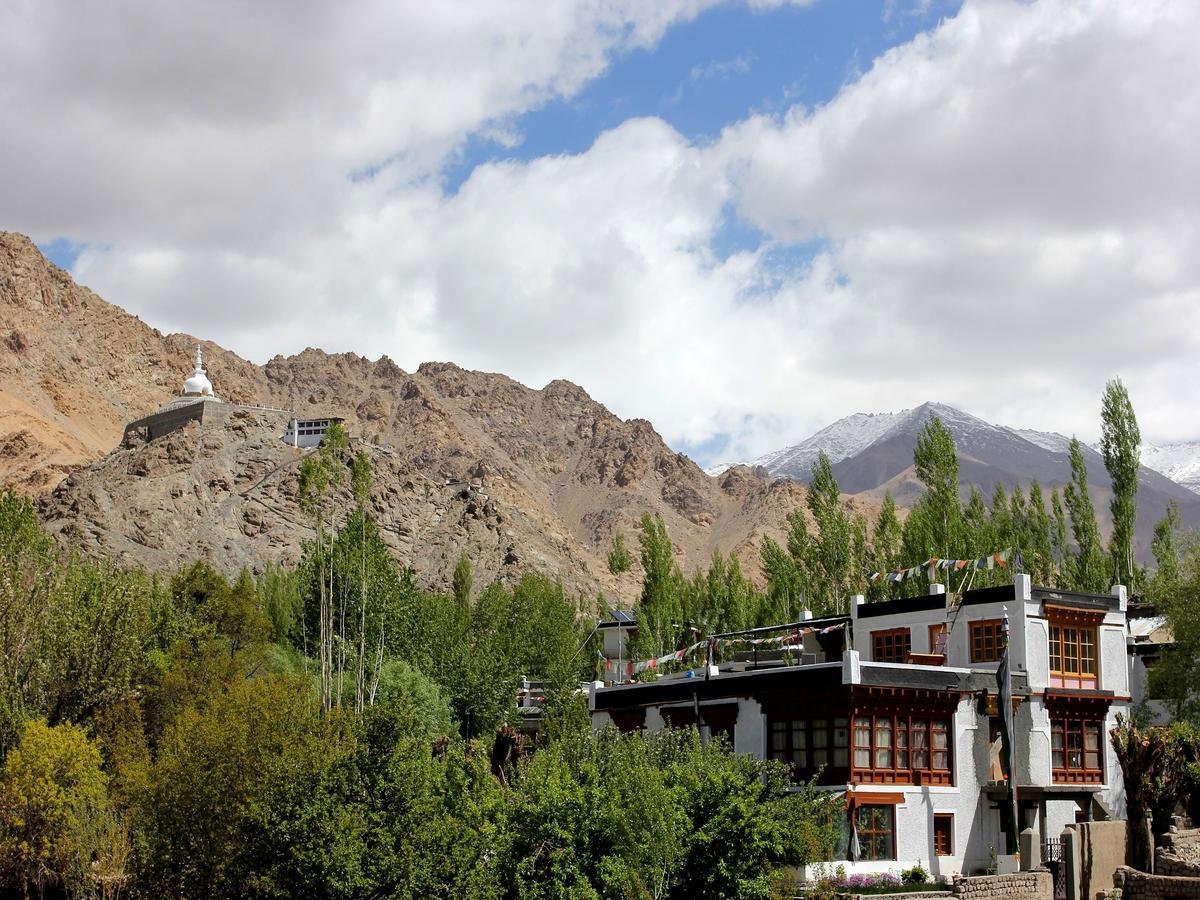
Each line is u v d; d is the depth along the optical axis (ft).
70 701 262.47
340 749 181.88
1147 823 214.48
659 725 251.80
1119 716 235.61
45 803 214.07
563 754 204.44
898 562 405.39
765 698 232.32
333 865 159.43
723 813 189.47
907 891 200.64
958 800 228.43
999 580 376.48
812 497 434.71
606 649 456.04
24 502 376.07
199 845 183.52
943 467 397.19
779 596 424.87
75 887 208.85
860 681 219.20
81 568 353.92
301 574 458.50
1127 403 379.76
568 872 173.68
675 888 188.44
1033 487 410.31
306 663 381.19
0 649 256.73
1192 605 265.54
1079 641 251.60
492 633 487.61
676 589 465.88
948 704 230.27
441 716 354.13
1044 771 238.48
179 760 191.62
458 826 168.96
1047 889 205.46
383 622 385.09
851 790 215.31
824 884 193.06
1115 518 376.07
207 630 367.25
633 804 179.32
